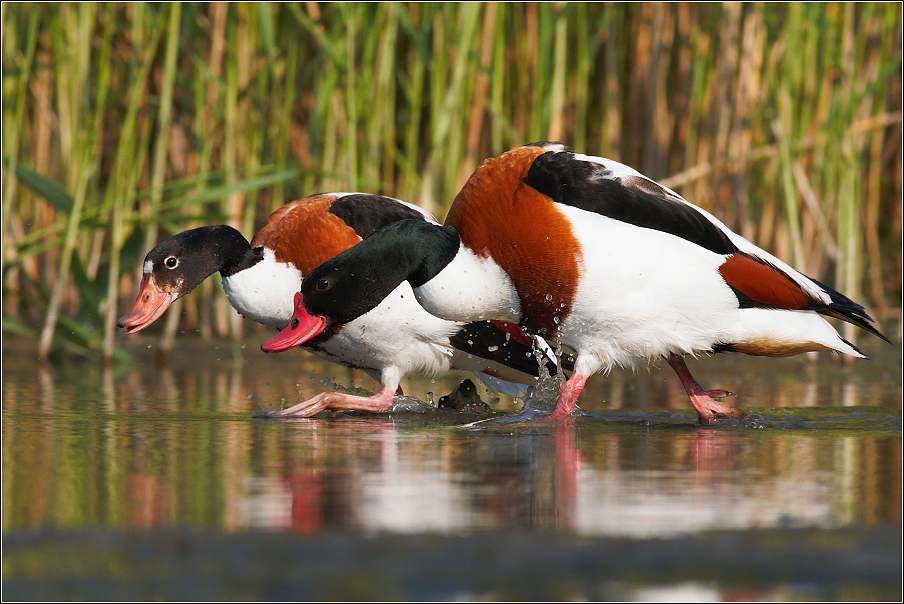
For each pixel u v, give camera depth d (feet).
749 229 49.52
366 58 45.27
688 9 50.98
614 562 13.78
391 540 14.74
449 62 47.39
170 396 33.88
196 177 45.34
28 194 52.08
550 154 27.96
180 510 16.62
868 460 21.66
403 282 30.27
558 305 27.76
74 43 46.85
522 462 21.27
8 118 46.37
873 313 53.67
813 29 48.47
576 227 27.12
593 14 50.44
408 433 25.99
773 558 13.91
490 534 15.07
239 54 49.62
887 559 13.89
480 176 28.32
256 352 47.93
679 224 27.58
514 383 32.76
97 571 13.48
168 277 31.01
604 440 24.72
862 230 57.62
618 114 51.65
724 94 49.16
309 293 28.73
